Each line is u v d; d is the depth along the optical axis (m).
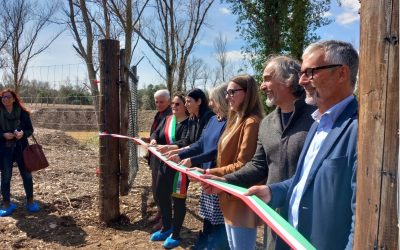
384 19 1.21
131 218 5.31
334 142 1.72
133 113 6.42
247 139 2.76
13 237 4.66
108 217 5.06
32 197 5.45
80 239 4.67
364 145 1.29
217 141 3.38
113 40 5.04
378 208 1.24
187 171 2.87
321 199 1.71
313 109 2.25
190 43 17.62
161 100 5.20
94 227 5.02
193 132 4.24
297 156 2.23
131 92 6.18
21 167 5.40
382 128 1.22
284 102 2.38
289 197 1.98
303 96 2.31
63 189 6.33
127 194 6.15
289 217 1.96
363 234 1.30
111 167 5.05
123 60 5.29
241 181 2.52
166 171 4.37
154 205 5.68
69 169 7.84
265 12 10.75
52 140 11.78
